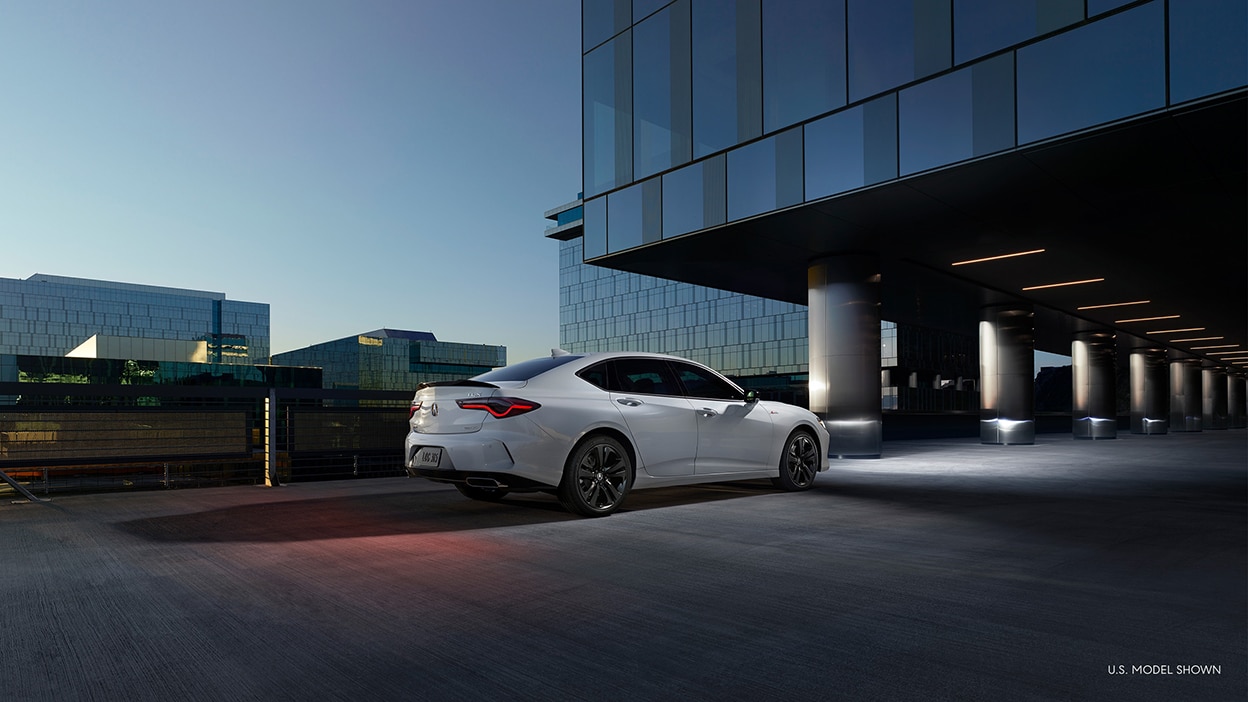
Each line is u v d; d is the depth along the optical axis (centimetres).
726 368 6688
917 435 3019
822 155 1192
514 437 612
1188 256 1602
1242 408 5847
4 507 700
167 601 380
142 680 276
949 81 1055
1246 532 597
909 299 2212
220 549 509
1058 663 296
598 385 681
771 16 1267
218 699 260
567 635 331
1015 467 1276
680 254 1540
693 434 732
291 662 296
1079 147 965
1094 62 922
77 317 12619
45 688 268
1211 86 834
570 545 530
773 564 472
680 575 443
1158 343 3678
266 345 14200
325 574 440
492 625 345
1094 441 2602
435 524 616
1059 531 597
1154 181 1093
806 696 264
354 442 997
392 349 10544
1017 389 2211
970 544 540
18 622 344
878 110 1129
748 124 1295
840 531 591
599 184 1571
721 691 269
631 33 1509
